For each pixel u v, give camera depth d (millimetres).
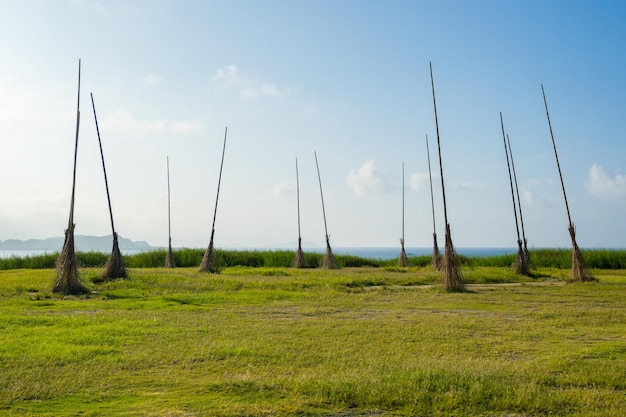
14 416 5438
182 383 6629
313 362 7730
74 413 5527
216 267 27906
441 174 18922
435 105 19219
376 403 5844
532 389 6109
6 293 15781
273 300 15227
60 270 16391
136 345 8742
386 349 8602
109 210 19750
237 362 7672
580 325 10992
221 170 27281
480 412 5637
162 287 18031
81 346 8570
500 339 9461
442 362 7520
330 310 13258
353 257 35750
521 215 29188
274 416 5461
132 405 5781
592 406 5727
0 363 7465
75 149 17234
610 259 32094
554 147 22828
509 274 23781
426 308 13859
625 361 7727
